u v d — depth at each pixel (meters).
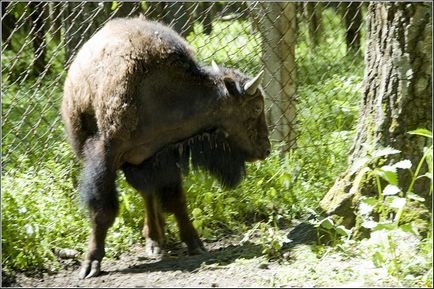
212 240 20.02
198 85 18.59
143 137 18.11
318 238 17.34
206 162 19.52
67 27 26.67
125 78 17.58
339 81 28.02
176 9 28.30
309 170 22.47
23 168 21.12
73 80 18.45
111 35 18.23
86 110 18.14
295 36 24.00
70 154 21.67
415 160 17.34
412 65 17.28
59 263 18.38
